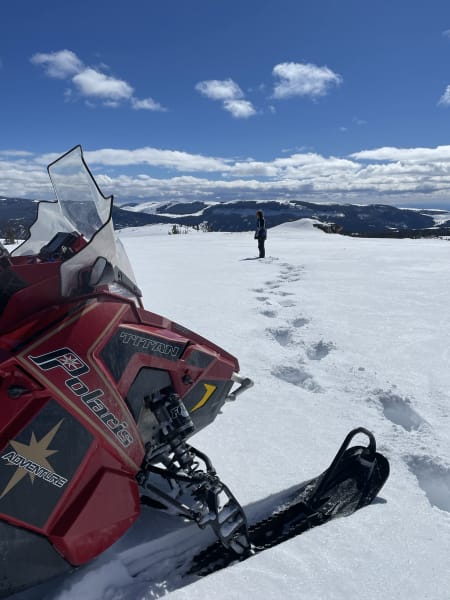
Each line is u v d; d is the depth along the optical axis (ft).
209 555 8.16
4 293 6.81
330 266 43.52
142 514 8.77
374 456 9.89
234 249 68.23
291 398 14.25
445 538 8.34
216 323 22.35
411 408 13.66
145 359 7.76
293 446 11.55
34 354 6.55
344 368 16.47
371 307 25.31
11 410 6.33
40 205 9.02
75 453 6.72
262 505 9.52
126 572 7.56
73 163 8.54
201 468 10.52
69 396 6.70
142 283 34.42
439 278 34.63
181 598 6.97
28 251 8.86
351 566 7.64
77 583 7.16
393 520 8.74
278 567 7.58
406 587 7.27
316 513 9.08
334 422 12.80
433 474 10.59
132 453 7.36
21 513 6.30
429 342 19.21
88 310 7.21
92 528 6.78
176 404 7.88
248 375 16.05
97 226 7.98
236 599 6.98
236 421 12.80
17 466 6.28
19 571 6.44
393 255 53.01
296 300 27.35
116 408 7.18
